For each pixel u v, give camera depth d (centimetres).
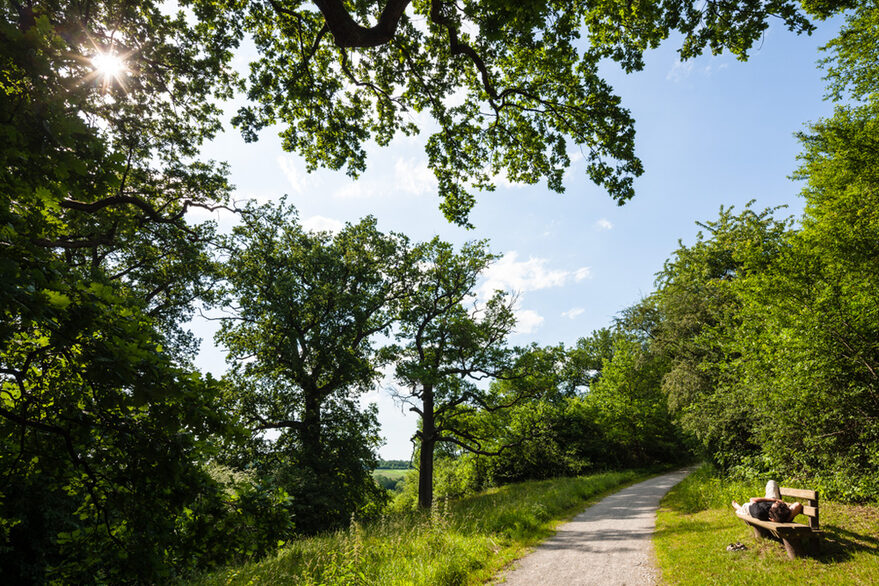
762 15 588
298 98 872
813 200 1428
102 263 1486
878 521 661
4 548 543
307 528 1548
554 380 2253
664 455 3422
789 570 553
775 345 955
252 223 1597
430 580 672
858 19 1206
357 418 1995
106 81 640
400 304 2298
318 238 2120
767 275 914
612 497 1755
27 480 262
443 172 985
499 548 912
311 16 827
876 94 1254
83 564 257
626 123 769
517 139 912
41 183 221
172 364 247
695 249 1953
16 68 211
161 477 241
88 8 639
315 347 1898
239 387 1800
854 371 805
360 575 686
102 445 252
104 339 225
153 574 250
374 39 564
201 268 1692
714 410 1318
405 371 2088
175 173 1273
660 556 748
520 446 2455
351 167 962
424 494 2122
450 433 2366
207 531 284
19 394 244
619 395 3198
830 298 818
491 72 854
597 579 677
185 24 870
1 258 187
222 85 962
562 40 650
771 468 1013
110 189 245
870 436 798
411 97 928
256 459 1691
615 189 808
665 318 1919
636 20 663
